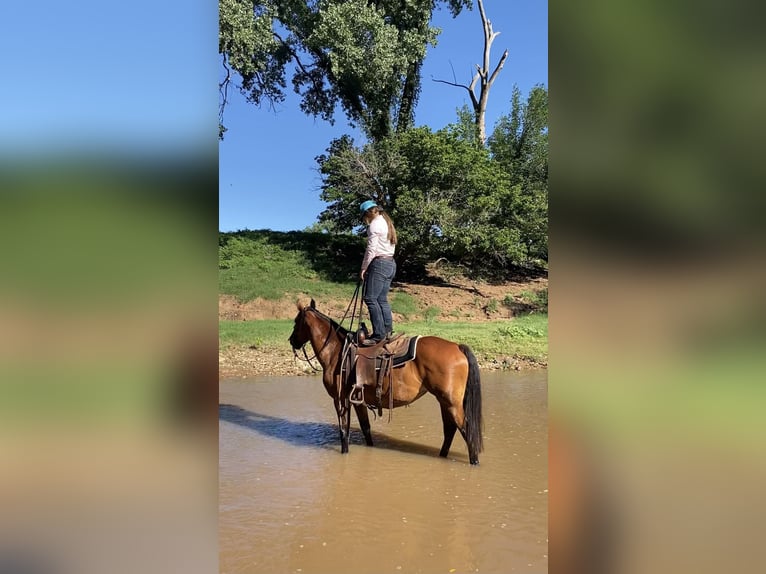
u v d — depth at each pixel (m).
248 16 16.61
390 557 3.48
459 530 3.86
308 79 23.88
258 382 9.58
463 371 5.27
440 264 21.34
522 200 20.34
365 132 22.19
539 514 4.12
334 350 5.90
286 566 3.36
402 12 20.14
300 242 22.97
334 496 4.50
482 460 5.43
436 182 19.59
